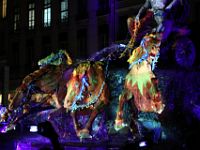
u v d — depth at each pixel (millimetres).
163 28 10391
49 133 7133
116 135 10281
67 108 10664
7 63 42844
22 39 41500
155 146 8109
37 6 39875
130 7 29375
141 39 10523
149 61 9391
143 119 9812
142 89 9430
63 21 37125
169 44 10430
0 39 44375
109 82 10547
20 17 41906
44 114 13141
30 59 40594
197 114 10352
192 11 23266
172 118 10031
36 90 12469
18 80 40781
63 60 11969
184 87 10375
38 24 39719
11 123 13461
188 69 10516
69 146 9453
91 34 33719
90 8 33844
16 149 11094
